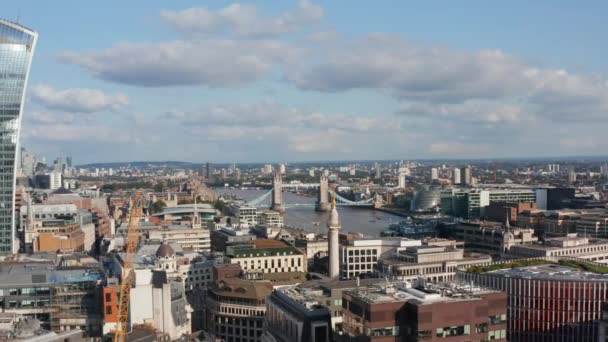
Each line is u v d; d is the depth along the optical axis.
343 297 195.12
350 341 189.62
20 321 189.50
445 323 175.12
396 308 176.88
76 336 179.25
